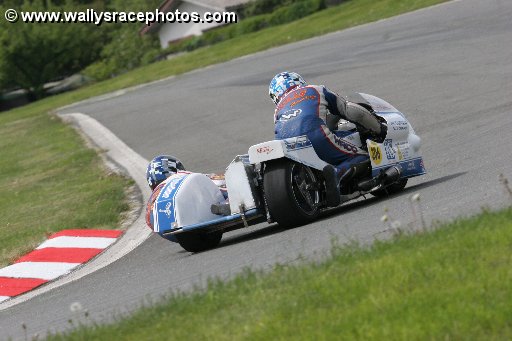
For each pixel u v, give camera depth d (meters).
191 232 35.66
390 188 38.31
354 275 20.69
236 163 33.25
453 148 45.62
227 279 26.09
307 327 18.09
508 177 32.19
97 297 30.69
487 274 18.66
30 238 47.94
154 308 22.72
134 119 98.12
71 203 56.97
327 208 36.19
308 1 190.12
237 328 19.12
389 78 76.94
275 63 117.75
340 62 97.06
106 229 47.88
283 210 33.00
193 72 146.38
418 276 19.55
